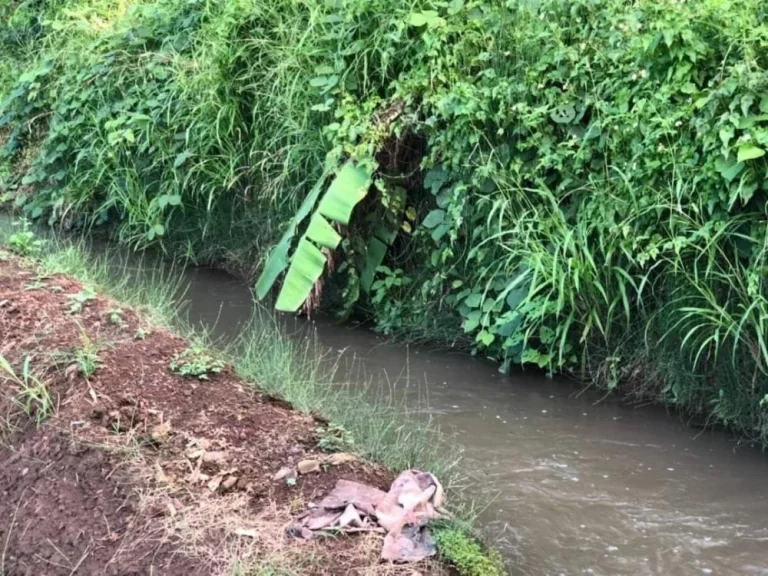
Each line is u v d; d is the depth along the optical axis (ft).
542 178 18.44
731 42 16.16
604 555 12.11
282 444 12.76
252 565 9.89
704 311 15.65
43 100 31.89
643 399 17.53
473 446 15.44
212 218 25.90
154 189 27.35
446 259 20.17
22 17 37.47
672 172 16.33
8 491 12.00
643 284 16.40
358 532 10.77
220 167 24.71
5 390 13.37
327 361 19.48
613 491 13.97
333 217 19.47
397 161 21.03
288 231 20.67
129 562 10.28
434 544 10.73
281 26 24.21
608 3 18.84
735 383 16.01
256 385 14.75
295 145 22.59
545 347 18.71
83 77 29.25
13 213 32.24
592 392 17.95
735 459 15.19
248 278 25.20
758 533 12.80
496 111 19.06
